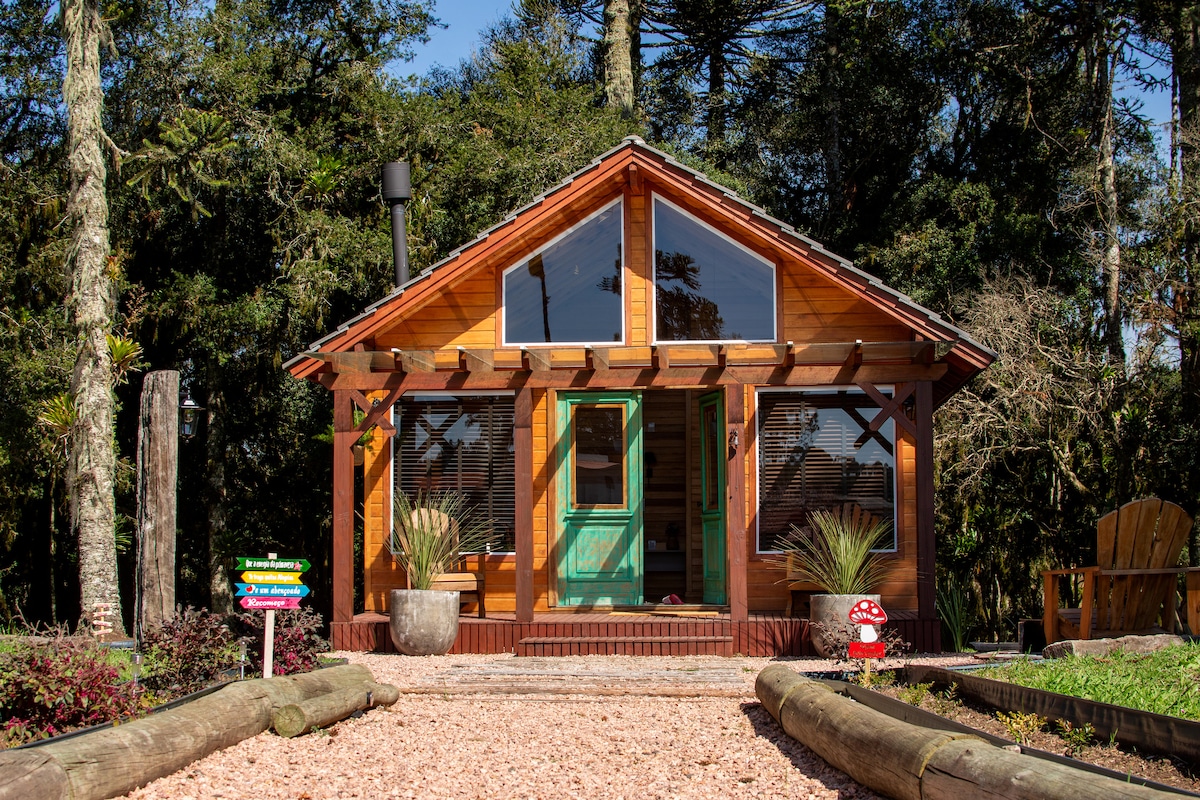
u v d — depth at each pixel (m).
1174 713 5.91
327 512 22.03
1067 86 22.28
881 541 12.02
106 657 7.70
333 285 18.88
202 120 17.09
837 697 6.38
